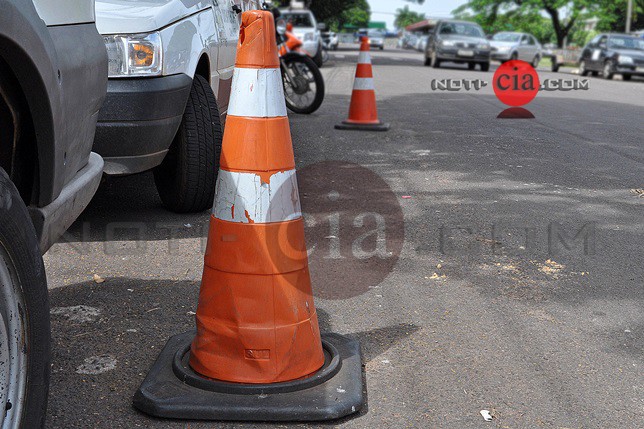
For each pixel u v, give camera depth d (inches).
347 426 95.7
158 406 96.3
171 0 183.2
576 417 99.2
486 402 102.4
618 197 225.1
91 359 112.2
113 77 161.0
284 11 928.3
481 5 2186.3
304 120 388.5
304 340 102.8
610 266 161.6
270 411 96.0
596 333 126.7
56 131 87.3
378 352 117.4
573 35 2274.9
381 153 293.1
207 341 102.3
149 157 167.6
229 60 227.5
